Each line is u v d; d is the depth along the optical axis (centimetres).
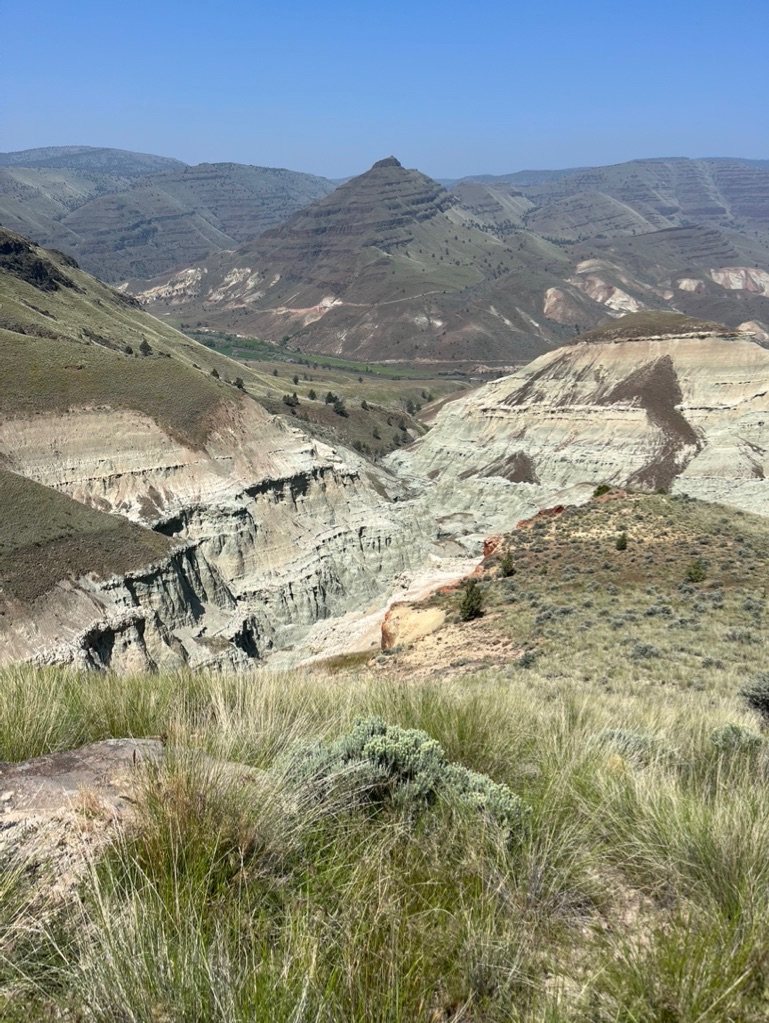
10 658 4419
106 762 458
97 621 5019
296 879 360
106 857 339
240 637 6612
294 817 396
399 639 3322
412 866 381
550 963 322
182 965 271
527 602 3095
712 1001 289
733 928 338
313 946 284
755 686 1316
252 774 434
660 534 3741
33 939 293
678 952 315
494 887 364
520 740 669
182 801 372
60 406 7812
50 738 572
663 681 1886
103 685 792
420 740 529
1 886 311
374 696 798
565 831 436
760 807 439
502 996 296
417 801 454
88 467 7588
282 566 8175
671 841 423
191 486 8044
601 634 2477
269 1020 258
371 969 292
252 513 8294
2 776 426
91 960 270
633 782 519
